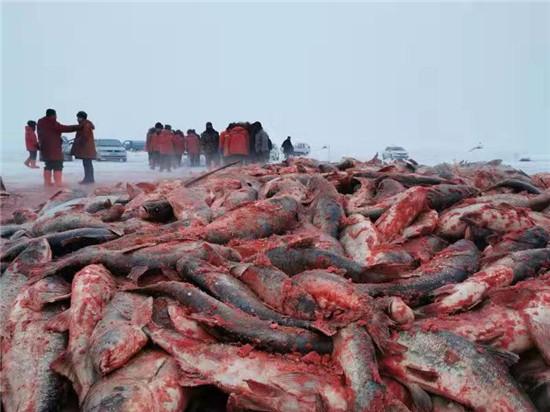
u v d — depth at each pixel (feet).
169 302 14.97
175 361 12.58
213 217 21.95
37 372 13.03
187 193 24.48
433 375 12.14
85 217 22.76
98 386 11.70
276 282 14.76
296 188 25.08
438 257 17.69
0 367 13.24
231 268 15.92
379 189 26.20
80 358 12.89
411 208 21.12
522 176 34.99
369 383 11.37
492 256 17.34
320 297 14.40
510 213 20.59
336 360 12.15
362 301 13.67
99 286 15.33
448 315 14.47
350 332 12.35
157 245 17.54
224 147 67.77
